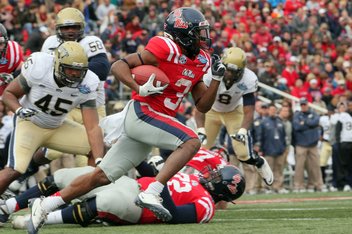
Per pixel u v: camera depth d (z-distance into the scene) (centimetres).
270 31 5619
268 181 2905
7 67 2423
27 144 2108
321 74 5319
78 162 2600
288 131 4234
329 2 6166
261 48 5175
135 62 1844
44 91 2036
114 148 1861
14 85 2044
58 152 2403
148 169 2170
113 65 1850
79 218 1903
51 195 1912
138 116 1836
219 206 2698
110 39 4872
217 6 5600
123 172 1859
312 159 4244
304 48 5547
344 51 5688
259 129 4131
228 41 5109
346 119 4275
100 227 1906
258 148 4138
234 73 2766
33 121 2117
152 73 1825
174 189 1967
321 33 5756
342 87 5097
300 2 5944
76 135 2211
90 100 2064
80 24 2427
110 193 1898
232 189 2066
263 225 1955
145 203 1777
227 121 2986
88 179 1806
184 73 1855
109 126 1873
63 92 2033
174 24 1850
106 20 5109
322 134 4556
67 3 4944
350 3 6319
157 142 1828
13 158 2083
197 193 1986
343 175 4306
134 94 1869
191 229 1836
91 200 1909
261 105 4200
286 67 5181
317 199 3394
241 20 5512
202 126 2828
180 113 4353
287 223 2022
